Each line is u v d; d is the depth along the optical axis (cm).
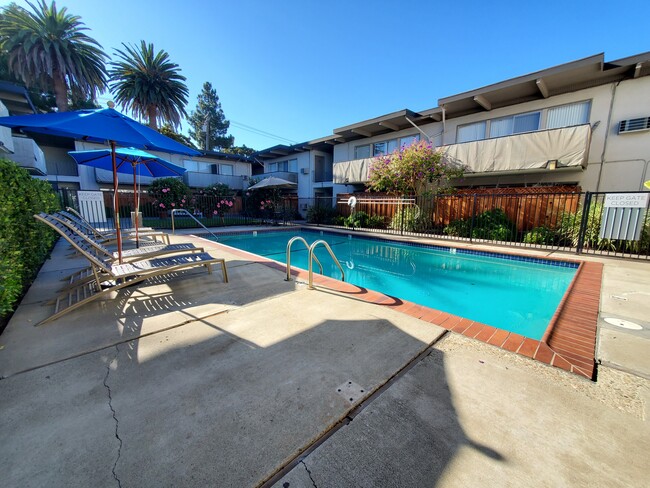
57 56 1588
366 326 289
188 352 239
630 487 126
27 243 413
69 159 1880
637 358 229
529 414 170
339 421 165
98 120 314
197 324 292
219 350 242
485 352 240
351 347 248
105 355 233
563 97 967
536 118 1030
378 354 237
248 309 332
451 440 151
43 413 168
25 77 1591
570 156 867
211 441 150
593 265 564
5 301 265
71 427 158
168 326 287
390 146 1486
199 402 179
